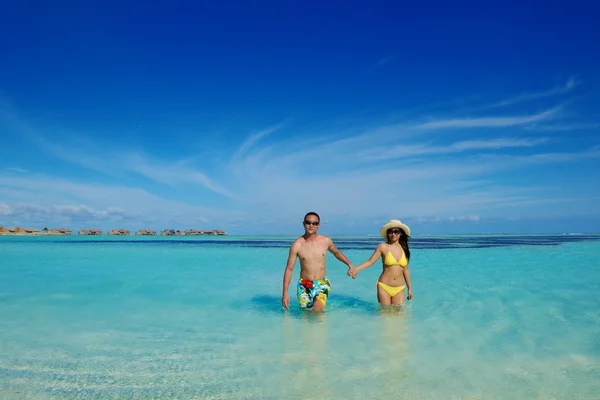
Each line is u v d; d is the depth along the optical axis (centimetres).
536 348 577
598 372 484
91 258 2320
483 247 3509
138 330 688
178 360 534
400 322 734
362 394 425
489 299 958
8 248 3478
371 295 1023
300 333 662
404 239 873
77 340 629
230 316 792
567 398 415
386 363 516
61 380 468
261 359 535
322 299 821
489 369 494
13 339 636
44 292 1084
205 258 2323
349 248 3459
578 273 1479
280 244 4672
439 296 1000
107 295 1040
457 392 429
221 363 521
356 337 634
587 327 692
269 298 997
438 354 550
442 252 2780
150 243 4850
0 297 1009
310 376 475
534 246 3616
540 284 1199
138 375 483
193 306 896
